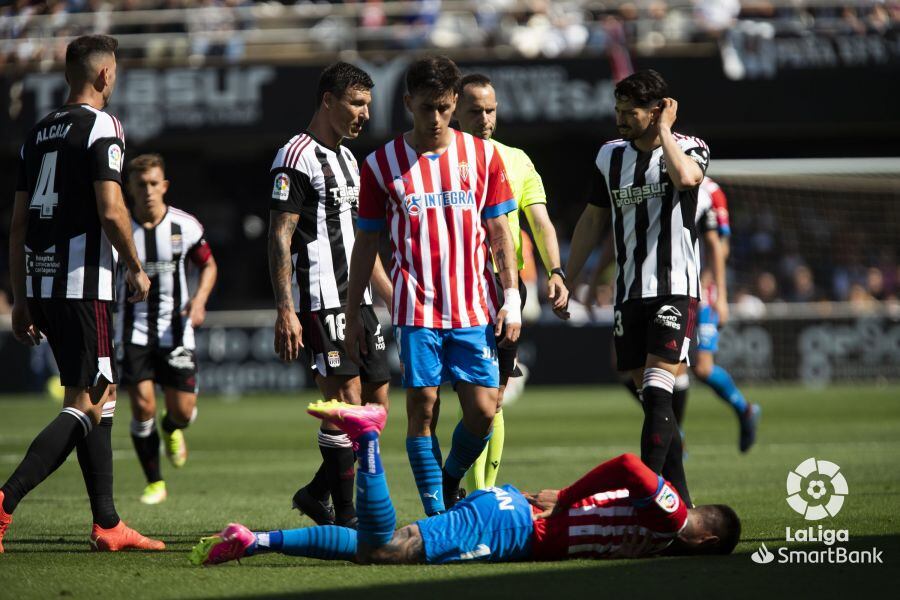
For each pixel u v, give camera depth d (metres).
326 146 19.75
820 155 86.12
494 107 21.17
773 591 13.60
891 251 82.00
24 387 69.19
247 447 39.84
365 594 13.55
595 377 70.81
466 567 15.36
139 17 72.75
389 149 17.69
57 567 16.20
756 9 74.94
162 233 27.17
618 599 13.15
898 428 43.59
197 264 28.06
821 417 48.97
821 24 72.25
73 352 18.14
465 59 71.69
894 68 71.88
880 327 70.62
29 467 17.69
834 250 82.06
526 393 67.44
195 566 16.03
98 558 17.22
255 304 79.75
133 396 25.94
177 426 27.97
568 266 21.44
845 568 15.18
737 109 72.19
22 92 70.62
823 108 72.19
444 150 17.64
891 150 85.62
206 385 69.00
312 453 37.56
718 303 31.72
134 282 18.34
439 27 75.81
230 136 71.38
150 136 71.12
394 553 15.55
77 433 18.08
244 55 76.25
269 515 22.89
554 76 71.44
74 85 18.73
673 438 20.17
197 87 71.06
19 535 20.12
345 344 18.30
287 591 13.84
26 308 19.03
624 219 19.95
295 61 71.38
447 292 17.47
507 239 18.09
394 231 17.64
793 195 82.31
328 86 19.67
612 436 41.81
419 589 13.80
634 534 15.77
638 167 19.80
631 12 75.62
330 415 15.27
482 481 21.14
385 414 15.48
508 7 75.12
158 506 24.66
